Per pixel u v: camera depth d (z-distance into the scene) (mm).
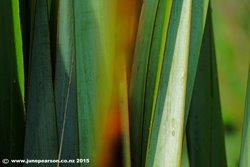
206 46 1604
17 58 1610
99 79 1481
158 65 1478
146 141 1488
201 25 1446
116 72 1492
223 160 1623
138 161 1515
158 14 1479
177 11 1391
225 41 2600
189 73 1450
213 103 1616
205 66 1607
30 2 1614
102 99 1484
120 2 1490
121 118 1494
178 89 1391
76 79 1479
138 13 1507
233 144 2385
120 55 1497
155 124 1410
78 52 1473
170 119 1397
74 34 1471
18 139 1643
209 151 1620
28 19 1645
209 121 1617
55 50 1566
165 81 1401
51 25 1572
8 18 1593
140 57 1502
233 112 2562
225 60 2633
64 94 1523
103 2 1475
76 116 1523
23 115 1641
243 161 1456
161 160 1402
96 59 1478
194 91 1609
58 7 1518
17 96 1630
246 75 2627
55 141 1535
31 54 1556
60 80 1522
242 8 2541
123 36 1497
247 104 1453
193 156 1616
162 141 1402
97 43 1476
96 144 1488
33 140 1544
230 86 2590
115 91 1491
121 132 1495
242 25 2562
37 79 1536
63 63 1517
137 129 1515
